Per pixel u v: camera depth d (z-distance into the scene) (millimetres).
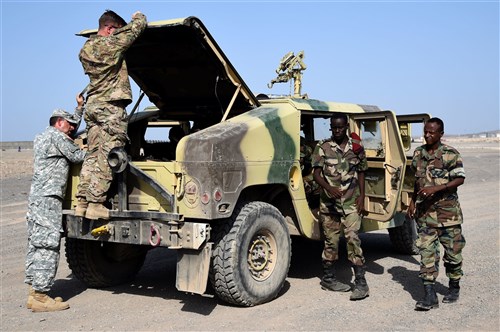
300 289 5695
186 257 4633
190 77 5898
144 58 5695
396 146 5746
